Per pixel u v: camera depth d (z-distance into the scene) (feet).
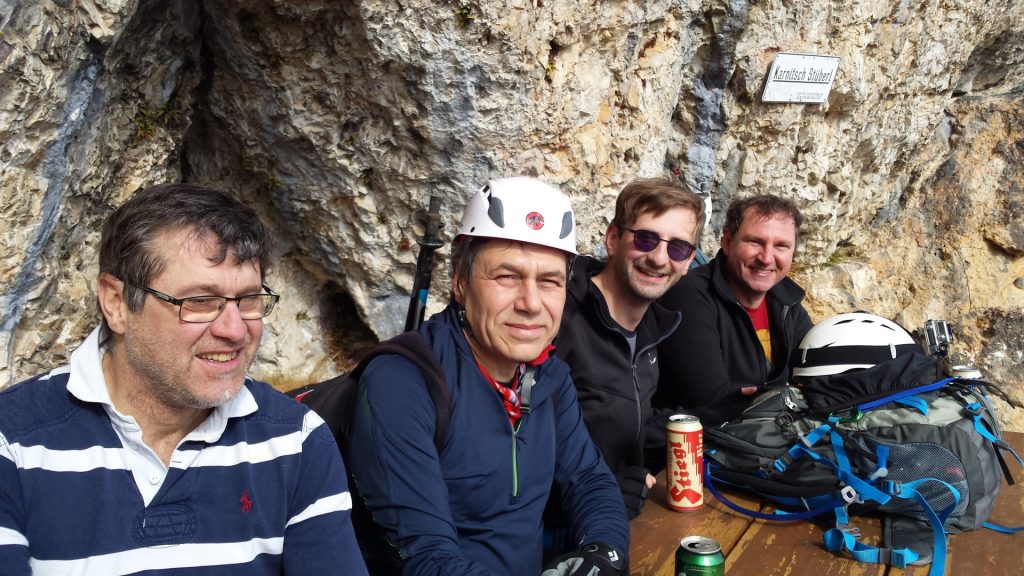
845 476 8.46
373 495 6.53
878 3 17.99
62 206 9.41
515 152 12.64
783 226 11.64
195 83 11.63
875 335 9.61
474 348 7.24
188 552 5.04
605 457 9.80
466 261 7.15
